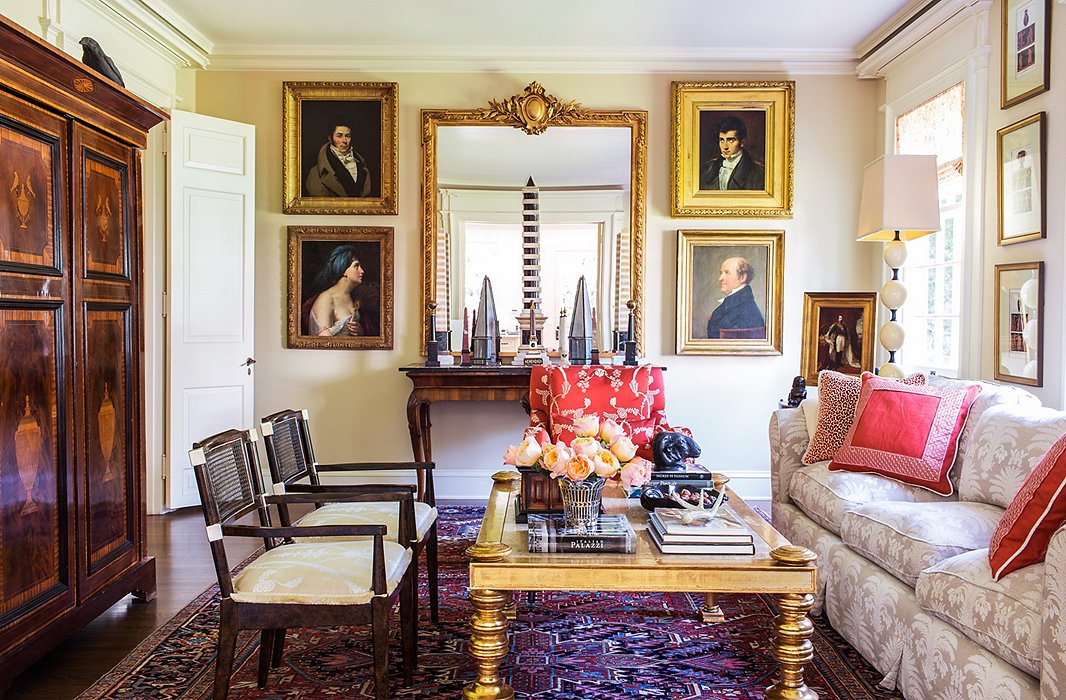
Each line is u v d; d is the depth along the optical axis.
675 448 2.73
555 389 3.70
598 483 2.23
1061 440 2.00
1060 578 1.68
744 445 5.12
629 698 2.37
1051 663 1.69
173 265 4.57
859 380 3.52
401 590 2.44
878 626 2.48
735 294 5.06
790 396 4.27
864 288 5.09
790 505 3.52
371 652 2.72
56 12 3.68
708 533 2.13
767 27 4.58
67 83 2.57
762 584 2.01
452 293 5.04
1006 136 3.62
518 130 5.02
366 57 4.96
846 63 5.01
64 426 2.59
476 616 2.09
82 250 2.72
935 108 4.35
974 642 2.02
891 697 2.35
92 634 2.85
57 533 2.57
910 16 4.29
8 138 2.31
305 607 2.08
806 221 5.08
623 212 5.04
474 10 4.32
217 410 4.78
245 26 4.60
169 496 4.59
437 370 4.61
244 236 4.86
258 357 5.11
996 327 3.71
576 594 3.35
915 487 3.03
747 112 5.02
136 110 3.05
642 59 4.98
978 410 3.02
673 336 5.10
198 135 4.65
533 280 5.05
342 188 5.03
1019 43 3.54
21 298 2.36
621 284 5.04
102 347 2.88
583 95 5.05
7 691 2.27
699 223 5.08
